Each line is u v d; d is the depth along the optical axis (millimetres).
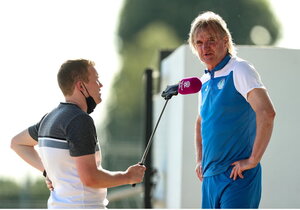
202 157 13742
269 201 17969
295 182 18016
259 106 12609
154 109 28094
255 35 74125
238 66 13016
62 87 12312
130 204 42156
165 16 83938
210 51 13297
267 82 18203
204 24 13375
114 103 85688
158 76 26797
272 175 18016
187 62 18812
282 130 18109
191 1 82438
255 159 12633
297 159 18047
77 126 11742
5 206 45812
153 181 26672
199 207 18953
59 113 12016
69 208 11969
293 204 17984
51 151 11930
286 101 18188
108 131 82625
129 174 12211
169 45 83250
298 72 18250
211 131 13250
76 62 12320
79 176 11781
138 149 44156
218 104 13133
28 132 12984
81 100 12289
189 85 13516
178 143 19984
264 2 74688
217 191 13203
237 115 13039
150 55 85000
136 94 85562
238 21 61625
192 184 19000
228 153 13109
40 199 43906
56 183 12070
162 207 24609
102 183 11797
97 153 12070
